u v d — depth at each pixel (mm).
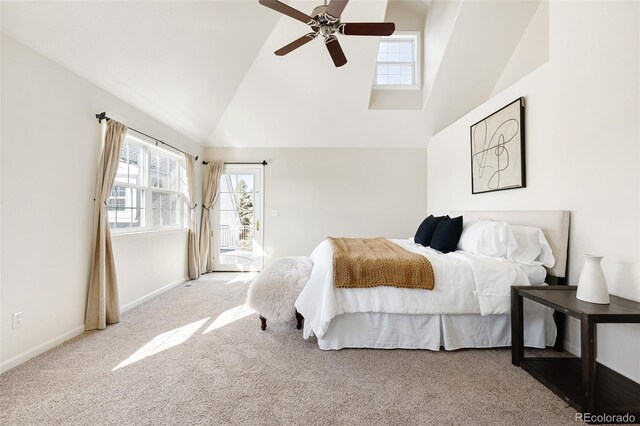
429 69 4332
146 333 2570
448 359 2125
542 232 2406
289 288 2408
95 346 2312
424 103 4539
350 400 1654
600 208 2004
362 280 2230
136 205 3498
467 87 4242
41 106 2201
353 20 3479
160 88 3295
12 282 2002
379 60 4766
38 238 2186
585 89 2119
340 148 5281
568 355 2170
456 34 3633
